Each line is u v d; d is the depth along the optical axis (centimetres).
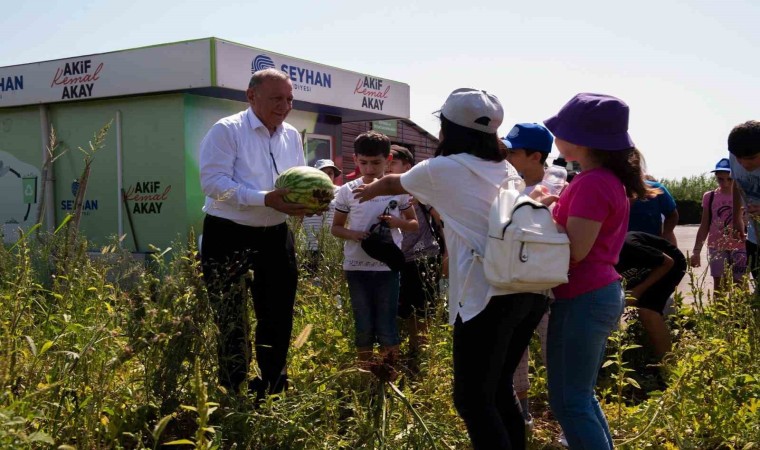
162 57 856
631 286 606
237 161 471
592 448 356
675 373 472
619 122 359
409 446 385
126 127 905
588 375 367
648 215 708
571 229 349
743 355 512
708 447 443
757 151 614
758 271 586
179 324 381
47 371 361
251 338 464
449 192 356
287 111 484
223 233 464
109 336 370
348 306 650
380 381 392
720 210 861
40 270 522
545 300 363
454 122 362
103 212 931
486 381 351
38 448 321
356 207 568
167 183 879
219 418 392
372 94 1133
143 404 377
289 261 486
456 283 357
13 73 977
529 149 484
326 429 402
